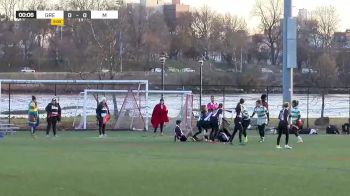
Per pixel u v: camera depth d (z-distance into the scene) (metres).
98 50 83.44
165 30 170.25
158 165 28.19
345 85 141.00
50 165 27.83
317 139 47.31
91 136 50.19
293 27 57.38
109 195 19.58
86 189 20.73
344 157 32.72
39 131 56.66
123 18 93.12
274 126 62.41
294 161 30.55
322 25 185.12
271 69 162.00
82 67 91.88
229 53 177.50
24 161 29.50
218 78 136.88
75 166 27.50
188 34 181.75
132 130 58.41
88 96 81.69
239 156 33.00
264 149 37.72
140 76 122.19
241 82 138.25
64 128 59.41
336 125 67.81
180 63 157.88
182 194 19.89
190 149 37.38
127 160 30.42
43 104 84.88
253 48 190.38
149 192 20.23
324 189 21.14
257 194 20.00
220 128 44.62
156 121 53.78
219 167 27.55
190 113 52.75
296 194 20.05
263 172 25.78
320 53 168.12
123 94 76.69
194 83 132.00
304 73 150.88
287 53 57.44
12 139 45.84
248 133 54.88
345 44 183.12
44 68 139.62
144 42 133.00
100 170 26.05
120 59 91.69
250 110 80.75
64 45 119.31
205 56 178.50
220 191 20.55
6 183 21.97
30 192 20.00
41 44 151.62
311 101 104.56
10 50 150.25
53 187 21.11
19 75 121.88
